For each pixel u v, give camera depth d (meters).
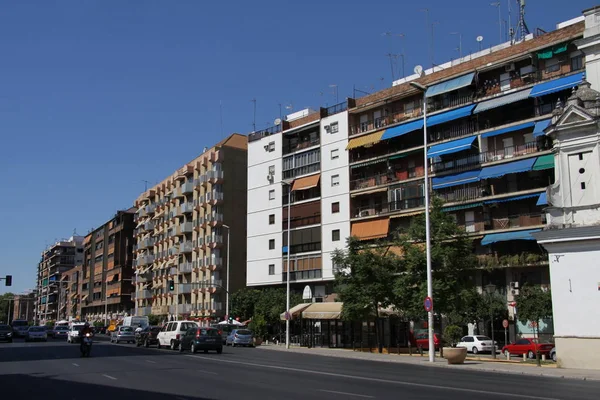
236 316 73.38
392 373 25.61
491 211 53.81
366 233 62.91
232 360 33.41
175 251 102.62
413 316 43.22
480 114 56.06
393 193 61.44
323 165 69.31
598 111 32.50
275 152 76.19
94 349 46.88
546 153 49.75
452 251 40.50
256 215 77.25
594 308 30.56
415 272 41.94
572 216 32.69
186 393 17.92
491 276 52.12
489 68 54.84
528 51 51.75
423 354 43.16
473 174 54.62
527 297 46.19
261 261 75.38
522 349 43.09
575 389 19.48
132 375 24.22
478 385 20.44
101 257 149.75
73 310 168.50
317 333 62.25
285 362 32.47
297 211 71.56
